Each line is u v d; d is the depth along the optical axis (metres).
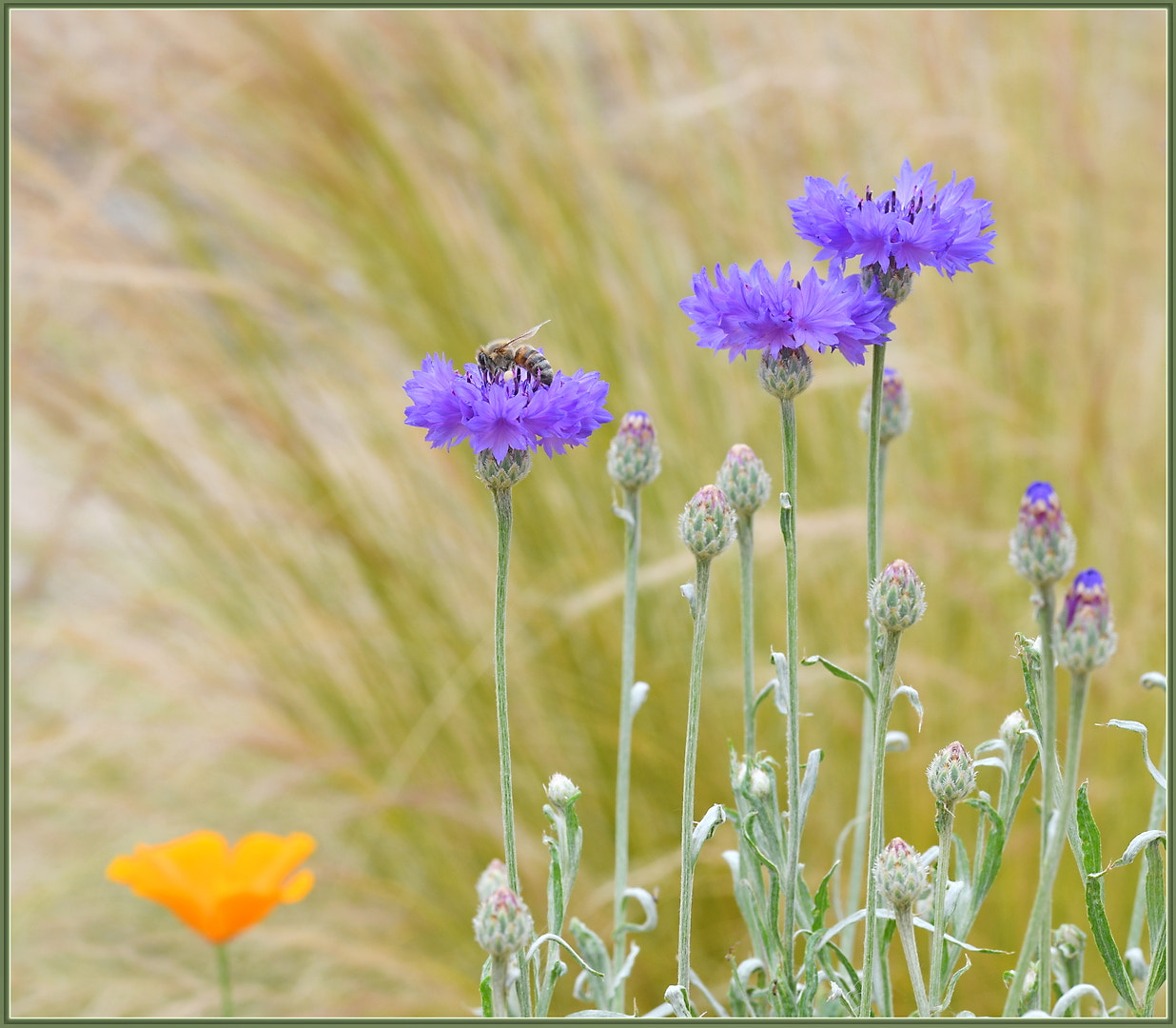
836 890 2.27
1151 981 2.20
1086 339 3.11
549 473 2.92
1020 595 2.92
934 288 3.15
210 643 3.12
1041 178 3.31
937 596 2.86
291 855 2.18
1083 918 2.45
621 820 2.25
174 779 3.27
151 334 3.21
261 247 3.27
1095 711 2.69
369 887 2.82
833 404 3.08
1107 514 2.91
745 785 2.22
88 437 3.14
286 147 3.27
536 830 2.78
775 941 2.21
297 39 3.17
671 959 2.56
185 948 2.97
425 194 3.15
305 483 3.13
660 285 3.16
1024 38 3.47
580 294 3.05
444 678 2.91
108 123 3.29
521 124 3.18
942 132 3.14
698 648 2.20
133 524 3.30
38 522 3.59
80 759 3.29
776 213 3.24
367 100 3.21
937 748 2.64
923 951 2.39
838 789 2.67
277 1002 2.73
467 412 2.19
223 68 3.25
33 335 3.10
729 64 3.40
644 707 2.78
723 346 2.20
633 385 3.01
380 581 2.98
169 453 3.15
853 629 2.82
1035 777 2.52
